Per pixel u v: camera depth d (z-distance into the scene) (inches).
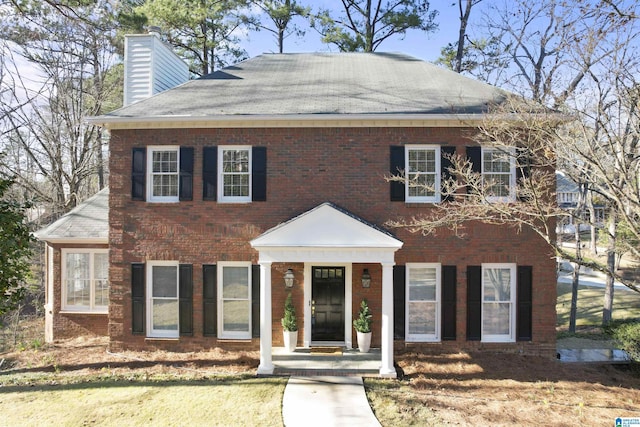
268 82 607.2
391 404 396.2
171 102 561.0
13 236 400.2
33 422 360.8
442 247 530.0
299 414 375.6
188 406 390.3
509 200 521.0
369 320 520.1
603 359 518.6
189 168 542.9
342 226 474.6
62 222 613.0
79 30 912.9
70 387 434.6
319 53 701.3
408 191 538.9
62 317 604.7
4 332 791.1
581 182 517.3
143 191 545.0
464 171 522.9
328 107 533.0
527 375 470.0
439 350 527.2
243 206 539.2
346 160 534.6
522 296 525.7
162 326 555.2
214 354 529.0
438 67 647.8
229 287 550.0
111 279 549.0
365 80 607.2
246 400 402.0
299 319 539.5
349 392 420.5
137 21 842.2
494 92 559.5
